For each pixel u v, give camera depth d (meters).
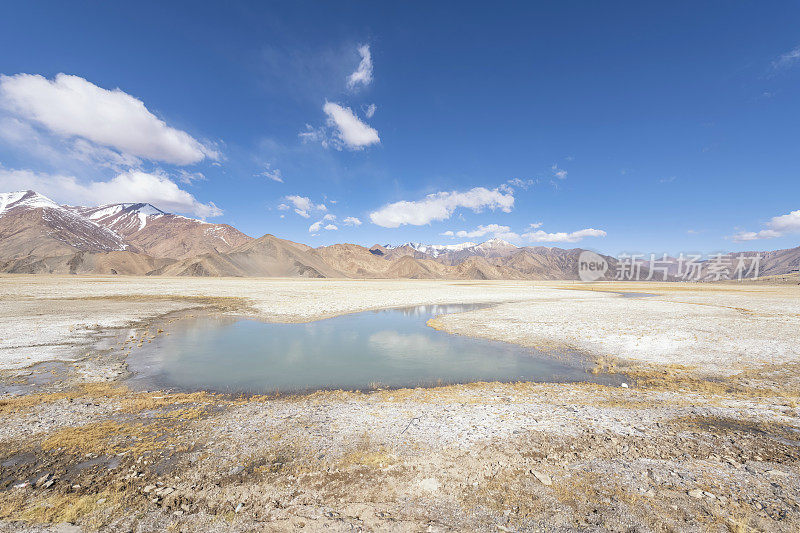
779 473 8.11
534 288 98.06
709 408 12.54
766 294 73.06
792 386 15.46
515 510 6.96
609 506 7.02
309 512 6.95
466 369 18.81
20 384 14.95
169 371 17.77
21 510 6.82
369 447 9.57
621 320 33.38
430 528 6.48
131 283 88.31
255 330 29.69
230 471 8.38
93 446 9.55
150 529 6.45
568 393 14.76
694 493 7.36
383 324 33.62
